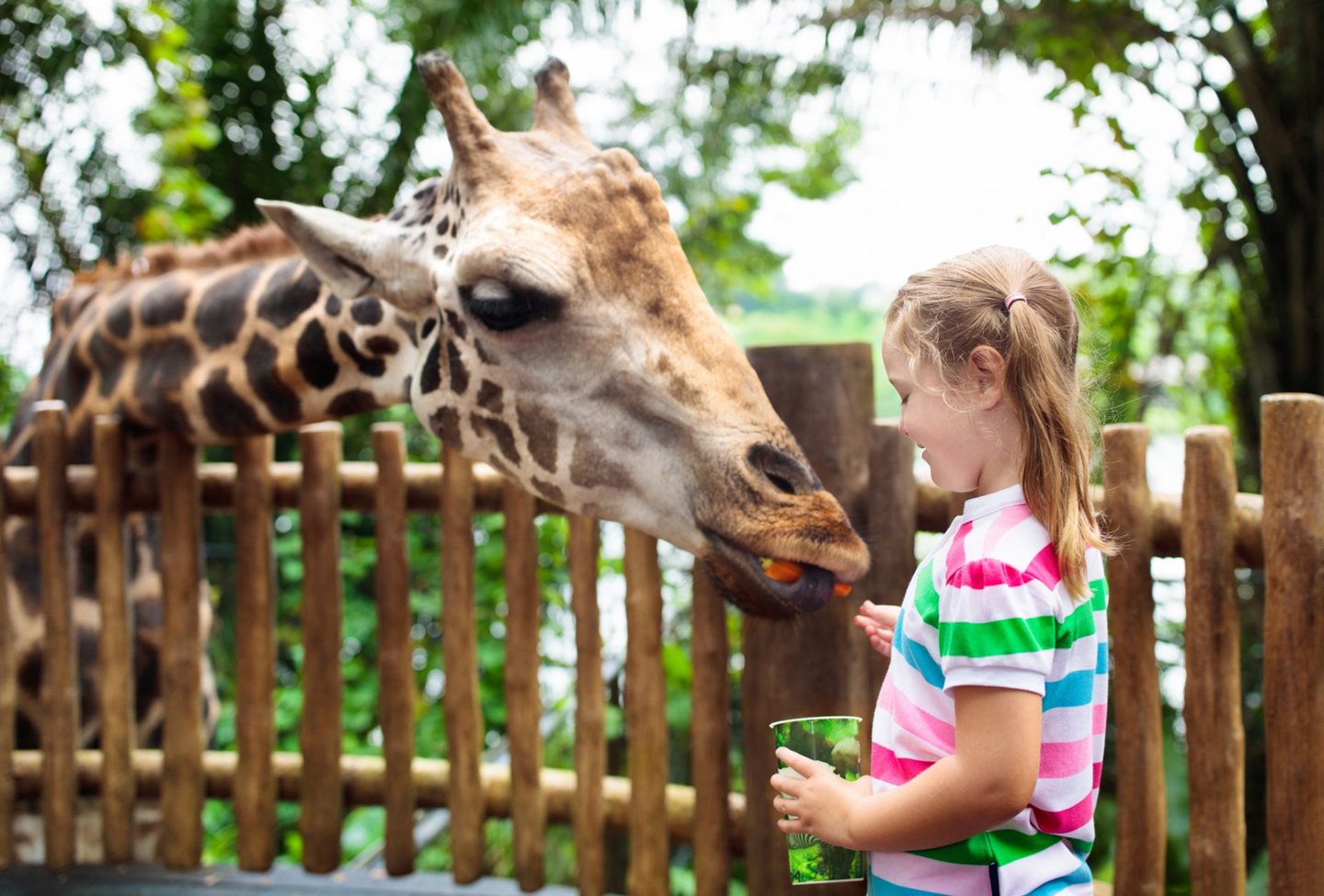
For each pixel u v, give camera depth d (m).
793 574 2.04
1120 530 2.24
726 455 2.03
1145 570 2.23
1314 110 4.62
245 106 6.61
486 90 6.64
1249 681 4.58
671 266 2.11
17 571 3.23
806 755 1.62
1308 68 4.59
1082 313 1.71
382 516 2.88
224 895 2.86
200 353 2.78
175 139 5.87
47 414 3.02
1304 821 2.01
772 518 2.00
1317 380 4.73
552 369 2.11
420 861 4.11
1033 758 1.35
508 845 4.55
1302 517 2.00
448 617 2.84
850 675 2.44
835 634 2.45
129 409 2.93
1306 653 2.00
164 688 3.03
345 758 3.05
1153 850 2.23
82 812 3.18
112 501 2.99
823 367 2.44
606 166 2.12
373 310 2.48
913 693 1.51
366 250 2.31
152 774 3.10
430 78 2.14
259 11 6.46
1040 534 1.43
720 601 2.59
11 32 5.68
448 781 2.93
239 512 2.97
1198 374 6.07
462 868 2.86
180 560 2.99
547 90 2.38
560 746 5.30
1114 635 2.26
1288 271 4.80
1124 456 2.24
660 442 2.09
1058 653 1.43
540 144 2.24
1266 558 2.04
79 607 3.19
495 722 5.14
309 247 2.36
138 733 3.19
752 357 2.49
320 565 2.93
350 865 3.11
